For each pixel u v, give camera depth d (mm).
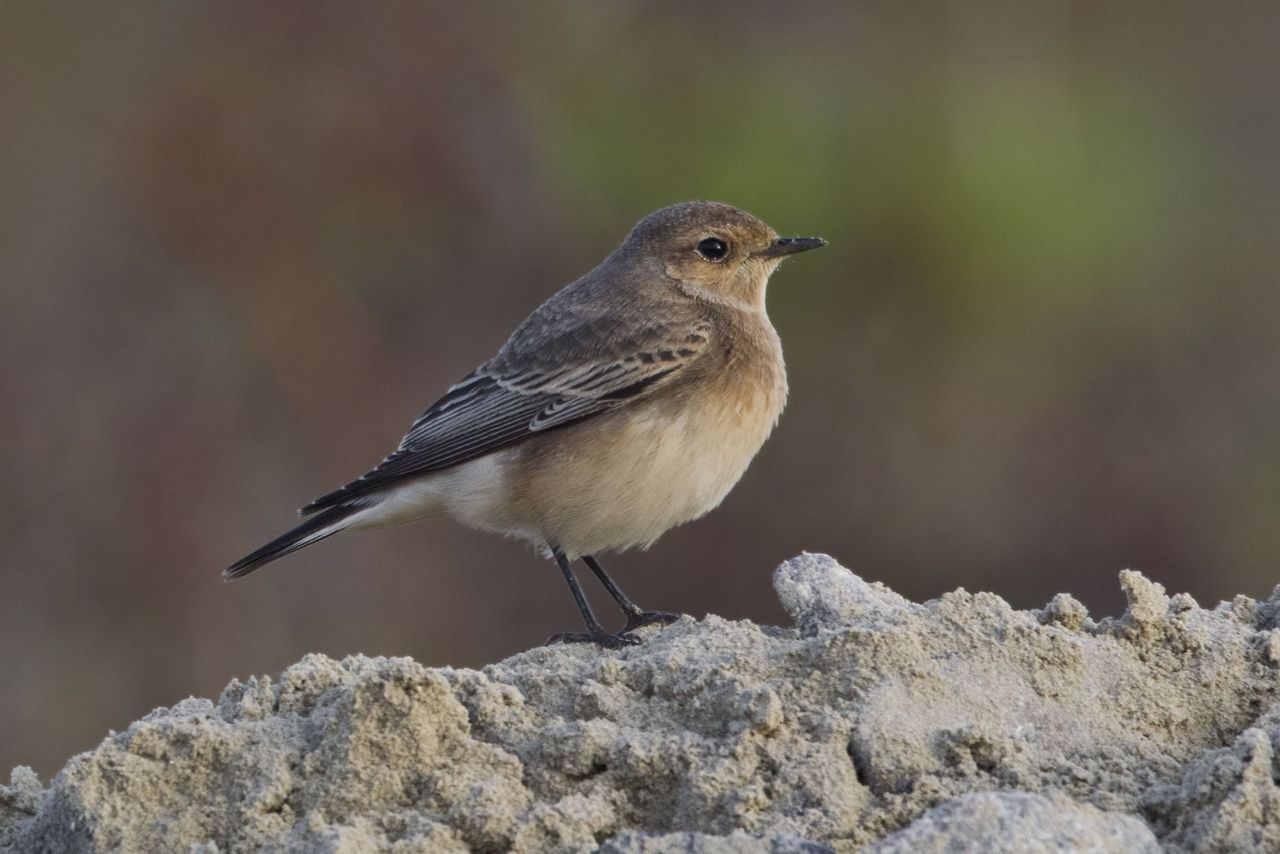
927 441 19141
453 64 18203
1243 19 22000
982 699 7445
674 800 7035
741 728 7176
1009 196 19156
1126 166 20875
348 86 17969
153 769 7074
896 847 6184
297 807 6973
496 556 17672
